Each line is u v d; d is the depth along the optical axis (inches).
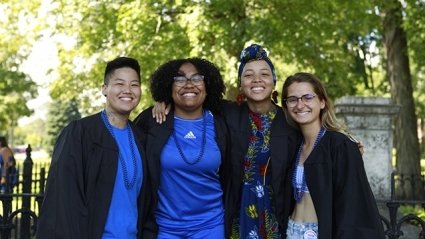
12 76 874.8
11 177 360.2
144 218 137.2
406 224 272.8
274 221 141.5
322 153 130.6
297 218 133.4
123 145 131.3
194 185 138.5
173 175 138.1
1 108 995.3
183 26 438.9
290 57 507.5
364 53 784.9
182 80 141.3
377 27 600.4
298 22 474.6
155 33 466.9
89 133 127.9
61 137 127.4
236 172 144.9
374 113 307.9
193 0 442.0
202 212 139.4
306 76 137.9
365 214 122.2
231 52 459.2
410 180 468.8
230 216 144.4
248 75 146.1
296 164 138.5
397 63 590.2
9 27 572.4
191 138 141.2
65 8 511.2
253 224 142.6
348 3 481.4
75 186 121.6
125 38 481.1
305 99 135.1
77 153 124.1
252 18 450.0
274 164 141.2
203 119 145.9
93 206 124.0
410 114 582.9
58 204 118.3
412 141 578.2
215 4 444.1
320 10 469.7
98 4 508.7
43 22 558.9
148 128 143.3
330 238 124.3
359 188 124.3
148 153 137.9
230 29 442.6
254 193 143.5
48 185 120.5
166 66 145.5
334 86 653.9
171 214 137.8
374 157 307.0
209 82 146.9
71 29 549.3
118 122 133.6
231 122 147.1
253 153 144.5
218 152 142.2
